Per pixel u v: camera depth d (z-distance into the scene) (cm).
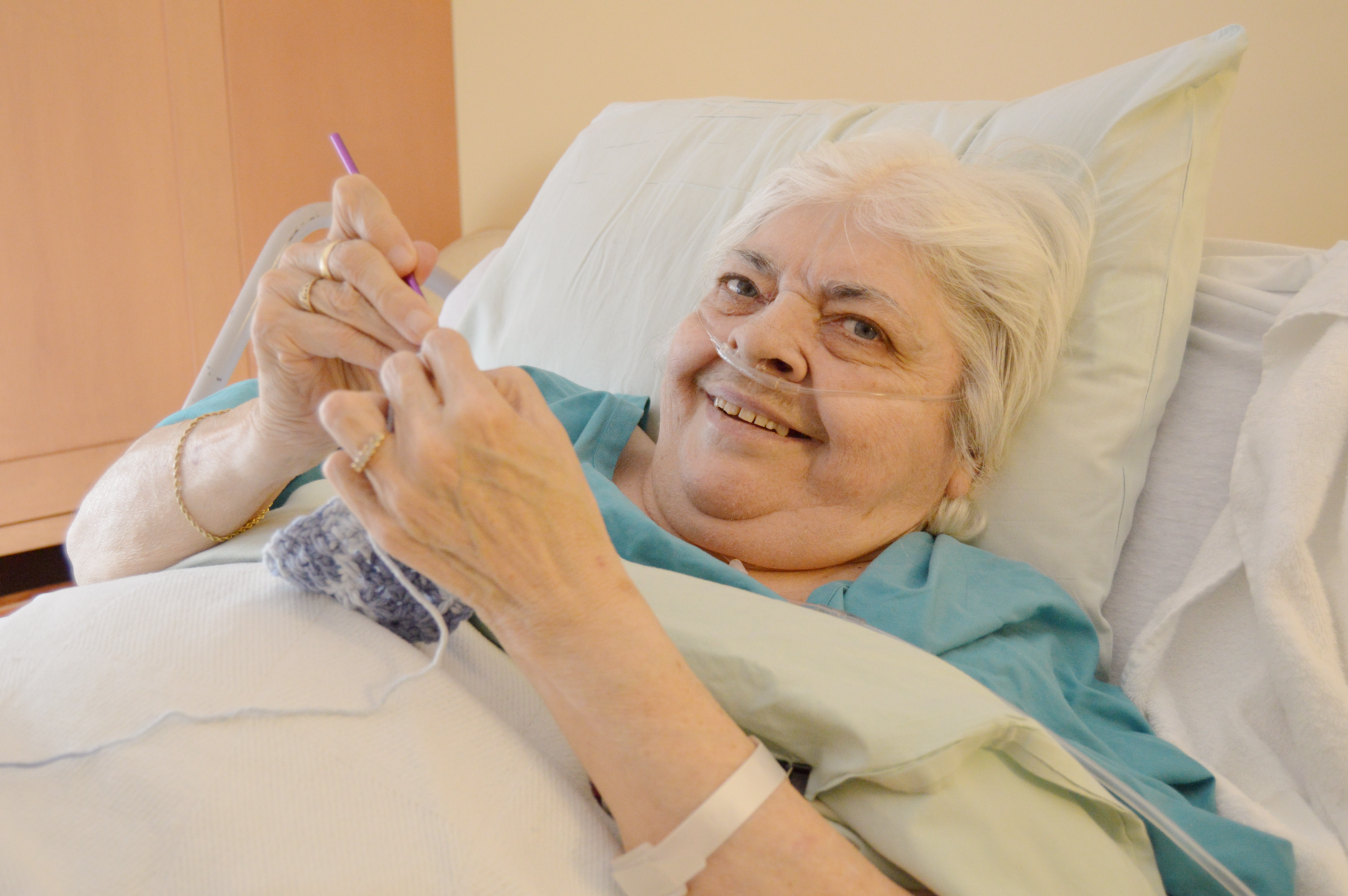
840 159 103
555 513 54
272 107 226
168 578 69
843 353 94
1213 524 102
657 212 144
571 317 145
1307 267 109
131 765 55
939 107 132
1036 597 93
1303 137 198
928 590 88
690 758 56
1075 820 66
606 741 57
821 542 97
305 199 237
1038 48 222
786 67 252
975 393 98
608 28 260
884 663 69
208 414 88
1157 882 69
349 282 66
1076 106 114
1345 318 97
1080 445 104
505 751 61
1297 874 78
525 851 57
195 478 83
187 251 223
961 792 63
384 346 67
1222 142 208
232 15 216
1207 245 123
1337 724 82
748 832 56
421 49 244
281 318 68
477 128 259
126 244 215
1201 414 109
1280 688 86
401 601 64
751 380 95
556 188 164
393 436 52
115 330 219
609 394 121
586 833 60
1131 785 76
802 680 66
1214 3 201
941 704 64
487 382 52
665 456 105
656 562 89
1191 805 80
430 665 56
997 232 96
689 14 256
